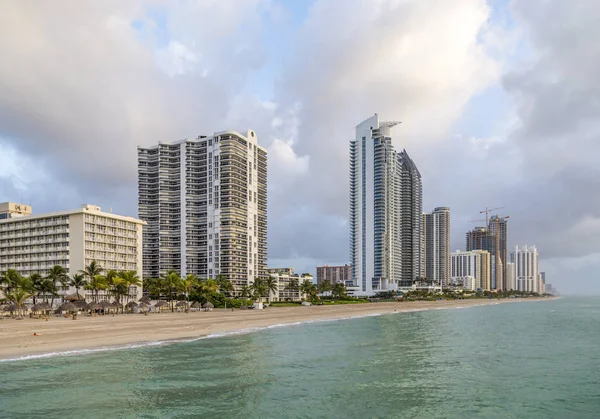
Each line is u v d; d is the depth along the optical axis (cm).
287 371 4372
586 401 3459
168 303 13638
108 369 4294
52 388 3575
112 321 8712
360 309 16675
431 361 5056
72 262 13550
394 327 9362
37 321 8544
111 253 14500
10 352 5122
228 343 6222
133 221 15425
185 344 6031
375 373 4350
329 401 3347
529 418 3048
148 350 5469
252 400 3331
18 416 2909
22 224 14462
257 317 11225
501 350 6003
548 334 8181
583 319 12438
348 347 6088
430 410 3180
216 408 3130
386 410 3161
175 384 3753
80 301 10931
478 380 4116
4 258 14462
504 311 17275
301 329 8644
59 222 13912
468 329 9081
